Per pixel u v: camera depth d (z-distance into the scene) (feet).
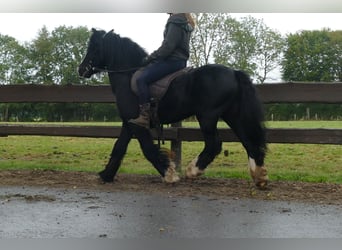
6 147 43.96
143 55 23.29
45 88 27.35
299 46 198.08
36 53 216.95
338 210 17.85
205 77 21.08
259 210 17.88
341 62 198.70
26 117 150.41
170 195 20.43
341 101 23.98
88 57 23.65
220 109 20.99
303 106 96.84
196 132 25.80
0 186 22.20
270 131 24.81
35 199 19.61
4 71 223.71
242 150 41.37
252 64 163.84
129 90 22.72
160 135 22.63
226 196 20.25
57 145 46.47
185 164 32.07
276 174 26.32
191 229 15.53
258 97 21.25
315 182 23.65
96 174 25.50
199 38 130.52
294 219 16.65
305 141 24.45
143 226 15.85
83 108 129.90
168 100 21.77
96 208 18.16
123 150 23.35
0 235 14.96
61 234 15.05
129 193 20.86
